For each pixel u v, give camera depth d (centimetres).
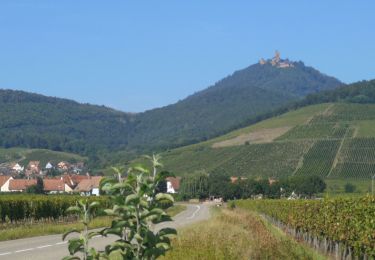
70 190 13550
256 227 3250
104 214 619
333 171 13600
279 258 1948
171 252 1652
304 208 3466
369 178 12988
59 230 3634
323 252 2908
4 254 2164
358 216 2284
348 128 15875
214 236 2069
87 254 607
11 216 4412
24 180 13762
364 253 2233
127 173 606
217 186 12975
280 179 12556
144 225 606
